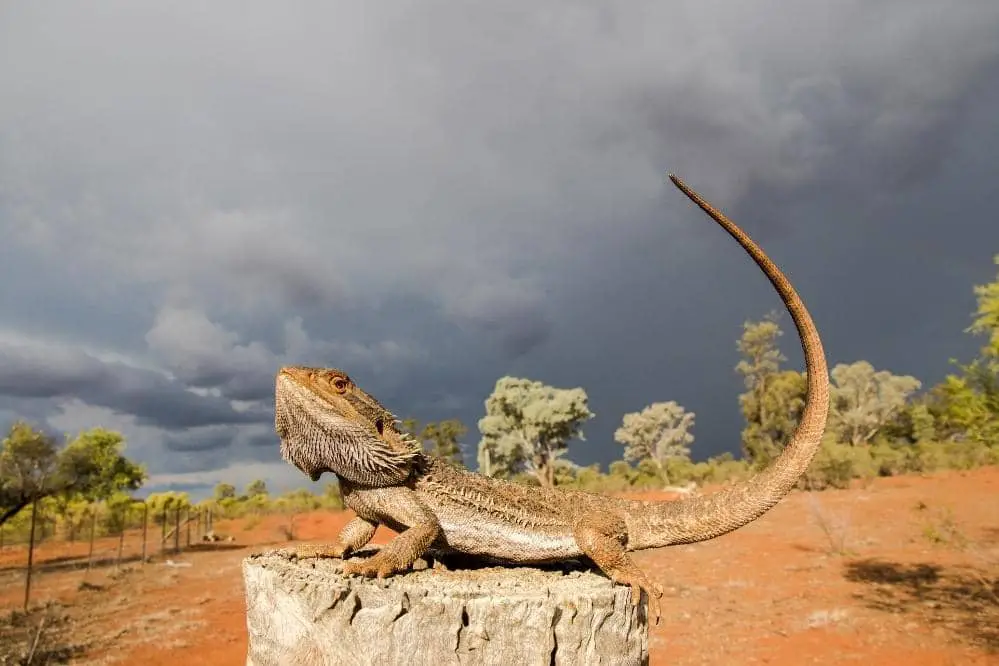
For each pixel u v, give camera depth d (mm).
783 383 46438
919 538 18547
